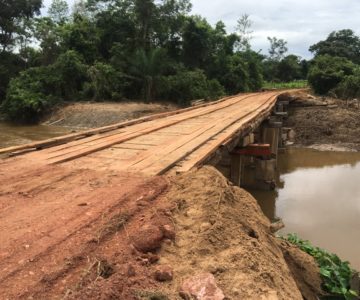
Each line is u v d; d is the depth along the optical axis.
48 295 3.31
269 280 4.09
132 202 5.49
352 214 13.88
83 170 7.20
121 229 4.63
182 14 46.91
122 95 40.31
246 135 14.34
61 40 44.97
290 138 30.20
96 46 44.38
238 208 5.81
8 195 5.79
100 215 4.97
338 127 30.77
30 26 48.59
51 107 38.22
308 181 18.81
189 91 40.56
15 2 48.25
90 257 3.95
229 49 50.91
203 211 5.17
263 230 5.73
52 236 4.37
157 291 3.45
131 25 45.47
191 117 16.30
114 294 3.26
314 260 6.20
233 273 3.99
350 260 10.05
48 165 7.54
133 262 3.95
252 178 16.97
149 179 6.57
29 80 39.75
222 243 4.53
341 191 17.02
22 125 36.75
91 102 39.09
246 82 49.09
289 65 73.25
